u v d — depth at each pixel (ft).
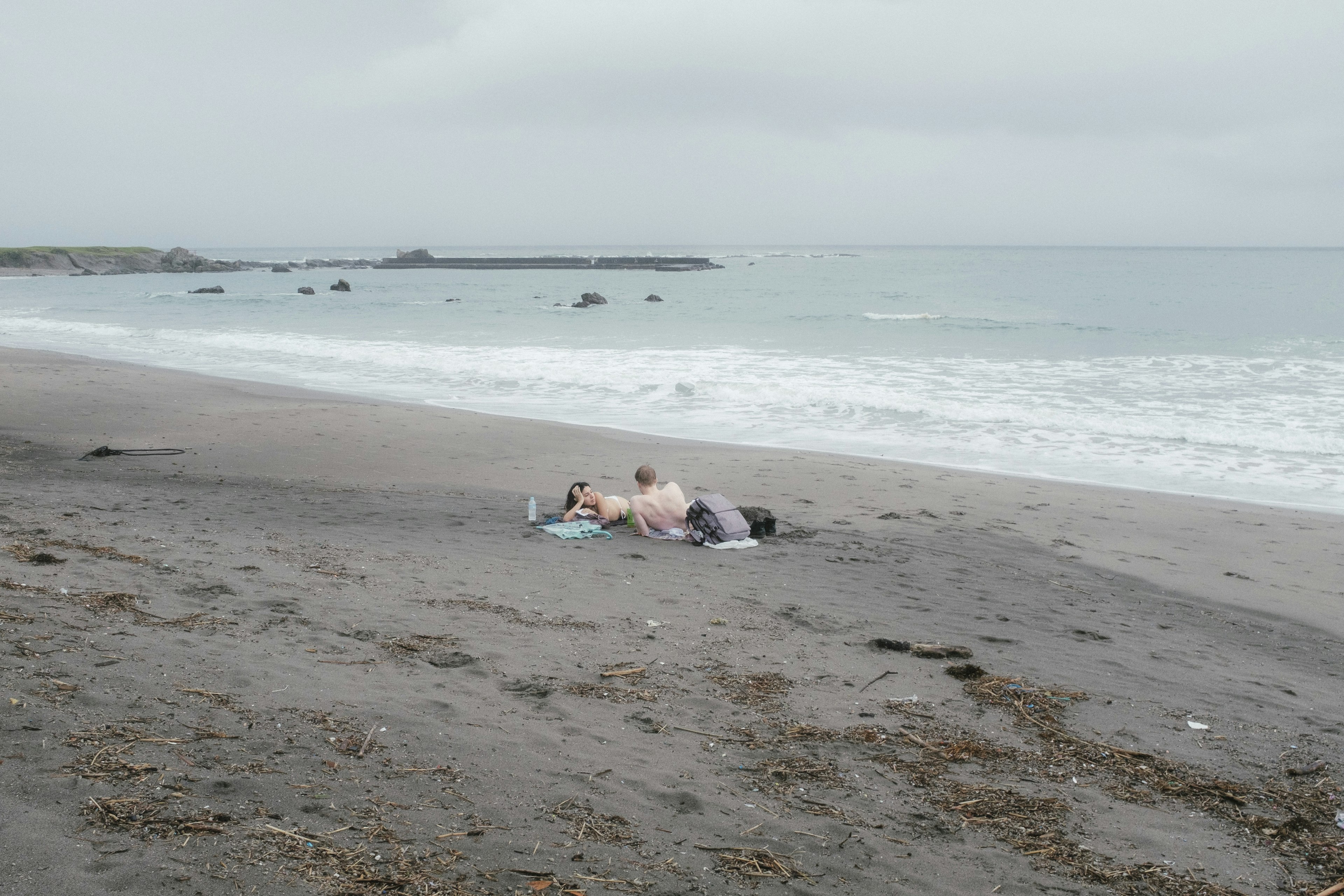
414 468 39.55
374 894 8.72
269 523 27.35
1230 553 29.71
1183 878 10.85
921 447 47.14
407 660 16.21
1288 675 19.51
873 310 153.69
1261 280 244.42
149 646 14.94
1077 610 23.48
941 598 23.65
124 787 10.07
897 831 11.50
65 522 24.53
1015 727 15.51
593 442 46.11
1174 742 15.40
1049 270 340.59
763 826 11.32
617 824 10.93
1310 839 12.09
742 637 19.40
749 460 42.57
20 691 12.18
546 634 18.57
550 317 139.23
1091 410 55.36
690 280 278.46
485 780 11.70
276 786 10.69
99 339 105.60
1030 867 10.87
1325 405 55.62
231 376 73.51
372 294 217.15
